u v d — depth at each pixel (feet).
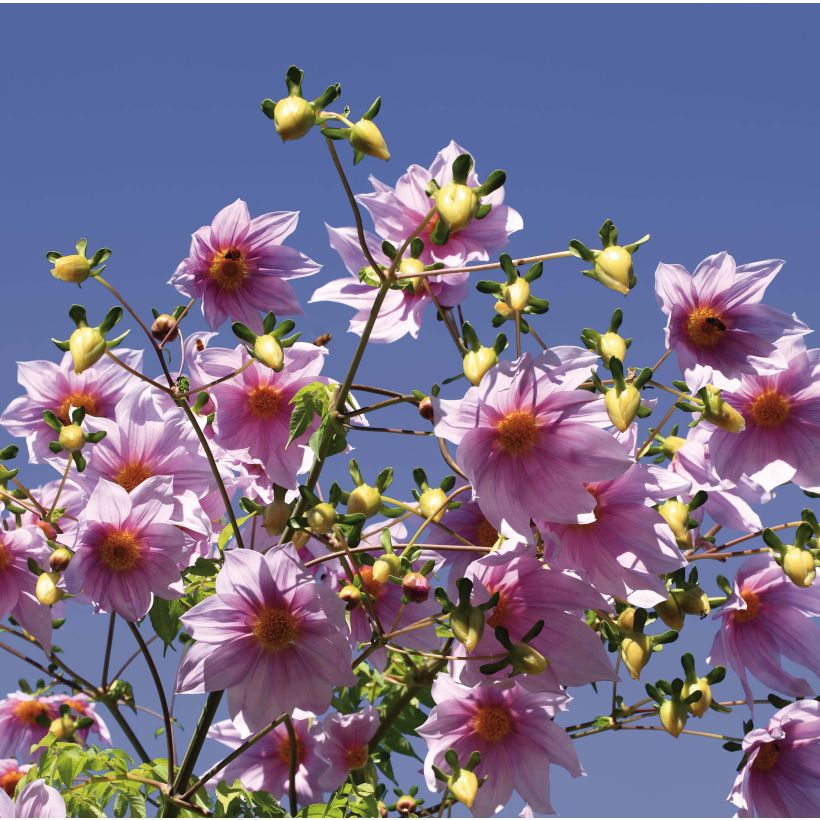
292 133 7.77
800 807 8.43
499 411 7.86
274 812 8.61
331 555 8.14
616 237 7.89
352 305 8.54
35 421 8.87
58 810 8.02
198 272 8.65
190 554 8.20
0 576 8.28
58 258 8.10
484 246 8.39
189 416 8.27
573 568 7.91
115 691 8.93
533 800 8.33
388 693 9.31
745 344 8.14
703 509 8.41
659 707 8.23
